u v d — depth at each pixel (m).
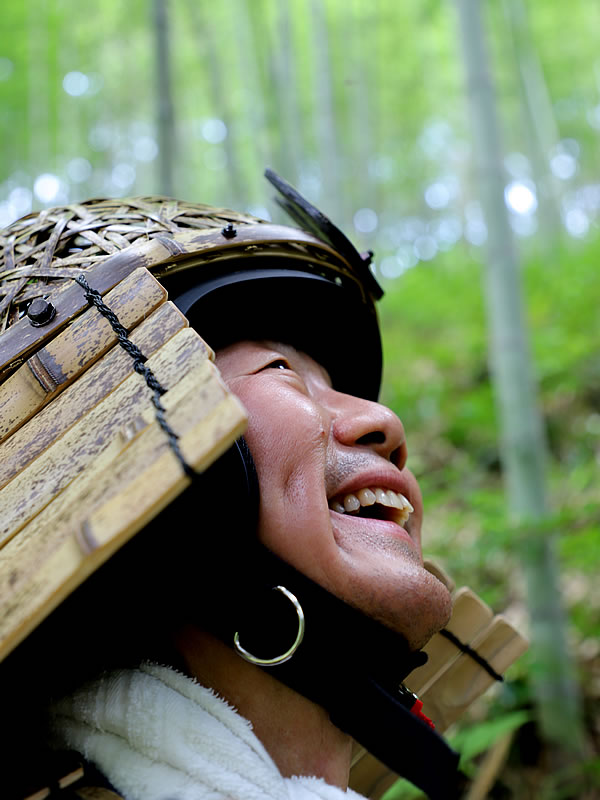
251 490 0.49
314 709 0.51
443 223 10.60
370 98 7.55
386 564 0.51
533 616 1.82
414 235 10.66
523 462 2.01
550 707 1.75
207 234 0.56
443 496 2.50
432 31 6.73
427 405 3.41
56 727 0.51
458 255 5.76
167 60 2.46
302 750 0.51
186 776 0.46
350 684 0.49
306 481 0.51
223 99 4.21
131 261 0.51
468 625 0.73
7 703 0.53
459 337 3.91
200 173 6.62
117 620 0.52
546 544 1.84
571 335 3.44
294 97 3.95
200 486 0.48
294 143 3.88
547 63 8.39
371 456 0.58
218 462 0.48
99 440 0.40
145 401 0.40
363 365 0.73
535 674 1.78
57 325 0.49
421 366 3.83
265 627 0.49
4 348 0.48
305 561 0.50
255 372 0.56
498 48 6.98
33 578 0.35
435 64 7.30
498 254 2.22
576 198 8.84
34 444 0.43
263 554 0.50
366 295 0.68
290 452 0.51
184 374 0.40
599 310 3.55
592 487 2.57
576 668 1.99
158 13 2.48
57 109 5.91
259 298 0.59
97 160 6.42
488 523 2.03
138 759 0.47
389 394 3.40
